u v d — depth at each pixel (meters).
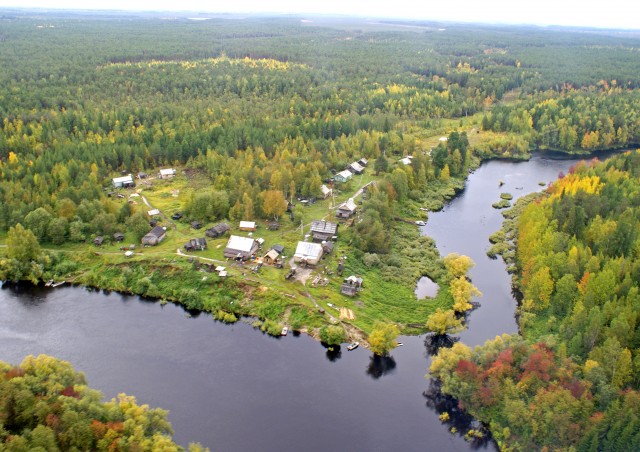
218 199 178.38
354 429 101.88
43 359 94.06
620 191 186.88
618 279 131.00
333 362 119.56
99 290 143.75
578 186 192.75
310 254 150.75
